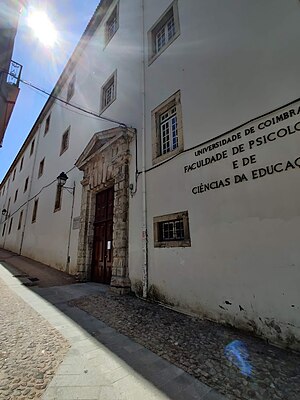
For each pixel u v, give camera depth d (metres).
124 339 3.18
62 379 2.20
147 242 5.59
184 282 4.49
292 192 3.23
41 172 14.99
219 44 4.84
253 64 4.09
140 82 7.00
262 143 3.70
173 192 5.14
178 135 5.32
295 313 2.94
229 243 3.85
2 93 8.11
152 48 6.93
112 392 2.04
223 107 4.45
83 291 6.05
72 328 3.53
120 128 6.85
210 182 4.38
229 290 3.71
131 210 6.33
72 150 10.82
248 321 3.38
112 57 8.98
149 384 2.17
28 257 14.14
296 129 3.33
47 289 6.24
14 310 4.21
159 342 3.09
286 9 3.79
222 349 2.89
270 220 3.39
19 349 2.77
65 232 9.76
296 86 3.45
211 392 2.07
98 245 7.90
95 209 8.51
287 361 2.61
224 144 4.28
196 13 5.57
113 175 7.20
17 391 1.99
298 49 3.52
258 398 1.99
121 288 5.79
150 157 6.07
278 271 3.19
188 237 4.60
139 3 7.93
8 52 8.41
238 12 4.58
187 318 4.06
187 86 5.38
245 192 3.78
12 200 22.56
